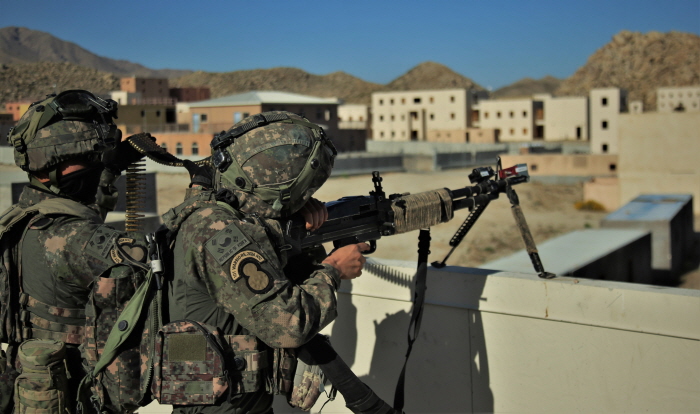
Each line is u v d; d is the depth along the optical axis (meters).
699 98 92.81
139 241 2.14
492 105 86.50
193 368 1.87
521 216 2.63
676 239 18.39
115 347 1.96
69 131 2.28
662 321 2.24
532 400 2.54
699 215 31.88
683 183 32.41
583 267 10.01
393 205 2.37
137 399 2.02
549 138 84.88
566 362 2.46
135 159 2.54
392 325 2.87
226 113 51.47
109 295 2.05
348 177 48.28
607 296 2.35
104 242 2.12
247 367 1.93
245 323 1.81
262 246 1.88
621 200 33.81
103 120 2.38
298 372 2.13
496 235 31.27
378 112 94.38
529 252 2.59
